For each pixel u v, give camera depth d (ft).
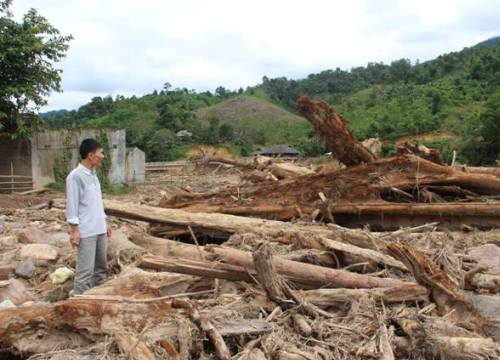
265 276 12.85
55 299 16.94
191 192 31.48
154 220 24.23
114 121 232.53
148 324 10.96
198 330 10.81
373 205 25.75
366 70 331.57
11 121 70.69
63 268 18.11
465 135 132.67
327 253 17.17
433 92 193.57
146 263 15.01
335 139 27.78
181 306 11.21
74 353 10.39
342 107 222.07
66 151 79.92
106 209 24.57
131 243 19.75
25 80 69.36
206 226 23.61
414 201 27.32
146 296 12.98
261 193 28.60
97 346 10.53
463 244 21.35
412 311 12.61
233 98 338.95
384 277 15.85
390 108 189.78
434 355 11.03
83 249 16.08
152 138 191.72
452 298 12.98
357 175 27.40
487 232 23.82
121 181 88.53
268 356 10.57
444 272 13.44
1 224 29.96
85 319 11.05
